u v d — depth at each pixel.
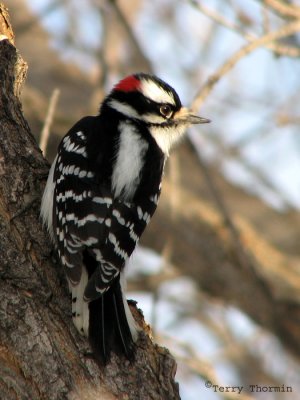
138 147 9.55
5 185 8.98
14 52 9.60
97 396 8.10
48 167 9.56
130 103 10.27
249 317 16.05
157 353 8.66
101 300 8.45
